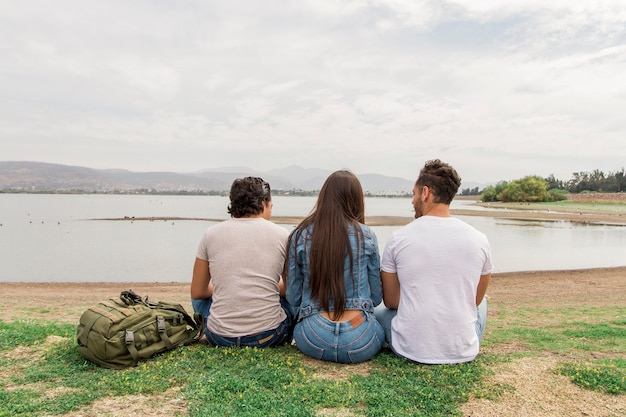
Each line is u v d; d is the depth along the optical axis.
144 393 3.41
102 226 50.56
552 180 187.12
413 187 4.09
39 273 20.08
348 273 3.81
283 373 3.70
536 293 13.54
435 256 3.73
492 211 88.88
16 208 102.56
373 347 3.89
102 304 4.12
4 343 4.63
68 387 3.52
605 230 46.38
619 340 6.70
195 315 4.52
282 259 4.23
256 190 4.27
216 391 3.39
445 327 3.77
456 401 3.33
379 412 3.12
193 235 39.94
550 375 3.87
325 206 3.88
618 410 3.29
